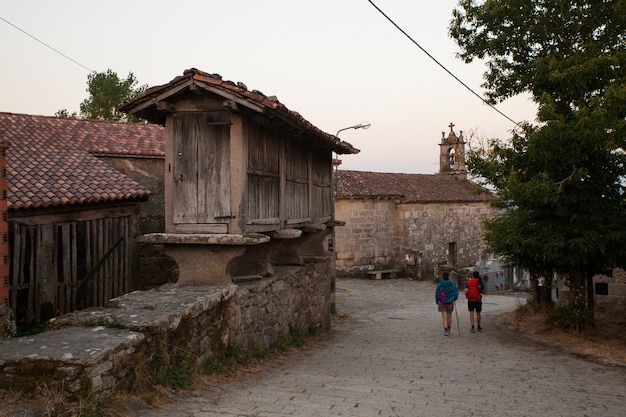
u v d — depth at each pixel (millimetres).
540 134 9641
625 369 7973
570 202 10297
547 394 6125
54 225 9016
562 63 9859
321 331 12281
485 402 5578
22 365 4051
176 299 6277
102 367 4250
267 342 8742
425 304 19391
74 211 9422
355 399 5406
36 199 8734
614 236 9750
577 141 9609
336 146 11266
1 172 6387
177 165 7758
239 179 7516
